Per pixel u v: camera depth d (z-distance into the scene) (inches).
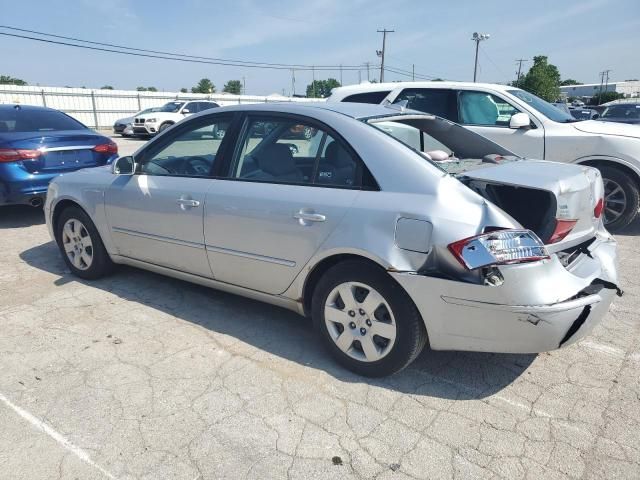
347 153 123.5
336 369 128.7
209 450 100.6
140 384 122.1
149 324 153.1
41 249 229.1
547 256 104.9
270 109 140.3
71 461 97.8
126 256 173.3
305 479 93.4
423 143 160.6
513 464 96.8
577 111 1011.3
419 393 118.8
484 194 118.6
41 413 111.5
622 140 237.1
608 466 96.1
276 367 129.7
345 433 105.3
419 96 284.4
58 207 189.8
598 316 114.4
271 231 130.6
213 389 120.3
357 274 118.1
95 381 123.3
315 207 123.0
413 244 109.1
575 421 108.8
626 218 245.9
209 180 146.5
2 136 257.3
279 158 134.6
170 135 159.9
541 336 104.0
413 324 113.3
